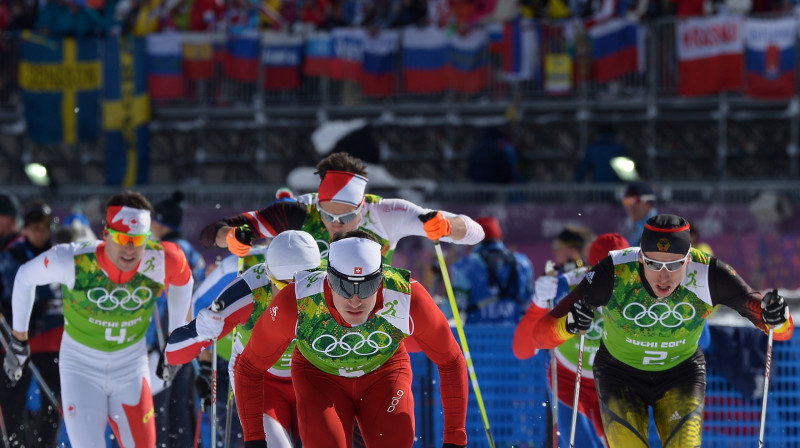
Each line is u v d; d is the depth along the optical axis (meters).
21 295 17.59
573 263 19.02
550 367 19.17
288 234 14.83
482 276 25.38
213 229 16.45
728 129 50.16
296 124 49.88
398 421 14.11
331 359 14.06
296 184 41.41
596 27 44.66
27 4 49.72
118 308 17.53
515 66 45.38
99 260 17.25
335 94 49.97
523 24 45.12
